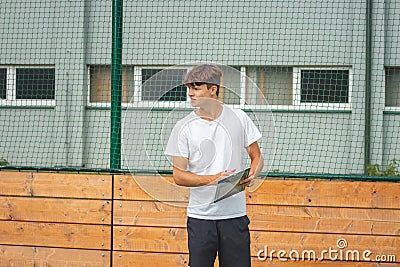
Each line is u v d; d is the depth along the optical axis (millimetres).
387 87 13039
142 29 13305
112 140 8906
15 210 8930
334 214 8445
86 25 13781
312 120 12445
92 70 13734
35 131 13477
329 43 12594
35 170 9078
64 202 8820
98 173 8859
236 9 13125
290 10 13008
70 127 13328
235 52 13141
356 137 12516
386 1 12844
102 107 13250
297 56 12148
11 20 13867
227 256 6070
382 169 12266
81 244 8789
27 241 8906
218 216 6000
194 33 13117
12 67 13711
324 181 8461
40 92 13648
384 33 12648
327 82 12672
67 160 12977
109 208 8727
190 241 6059
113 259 8727
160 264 8664
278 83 12484
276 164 12242
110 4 13758
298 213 8484
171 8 13227
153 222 8664
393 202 8367
